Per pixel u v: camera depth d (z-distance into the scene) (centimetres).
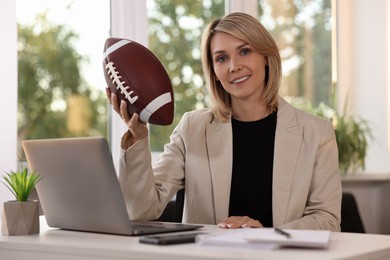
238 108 212
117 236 157
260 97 210
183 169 212
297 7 412
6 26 266
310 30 416
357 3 421
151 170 187
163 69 180
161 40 341
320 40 420
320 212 196
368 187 413
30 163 173
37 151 169
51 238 155
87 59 319
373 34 414
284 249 133
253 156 206
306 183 199
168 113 177
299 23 412
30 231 163
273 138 208
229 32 204
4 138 265
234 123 212
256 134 209
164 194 202
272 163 205
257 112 211
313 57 418
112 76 177
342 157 388
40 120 305
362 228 339
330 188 199
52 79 309
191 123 214
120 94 176
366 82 418
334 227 192
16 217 162
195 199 206
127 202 187
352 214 339
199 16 355
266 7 397
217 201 202
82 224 166
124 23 323
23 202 163
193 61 351
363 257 130
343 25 422
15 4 269
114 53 179
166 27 342
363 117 418
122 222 156
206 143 210
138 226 171
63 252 143
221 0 364
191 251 130
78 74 317
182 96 346
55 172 166
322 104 406
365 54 418
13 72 268
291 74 409
